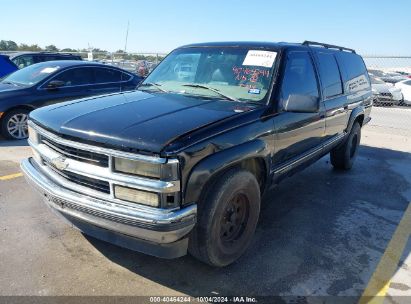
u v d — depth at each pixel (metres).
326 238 3.96
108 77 8.73
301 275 3.27
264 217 4.43
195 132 2.73
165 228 2.56
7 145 7.18
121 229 2.68
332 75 5.11
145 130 2.68
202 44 4.48
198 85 3.91
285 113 3.73
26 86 7.75
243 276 3.22
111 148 2.64
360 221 4.42
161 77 4.37
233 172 3.04
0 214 4.12
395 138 9.48
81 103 3.48
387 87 17.58
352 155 6.49
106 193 2.75
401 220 4.48
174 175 2.55
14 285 2.96
